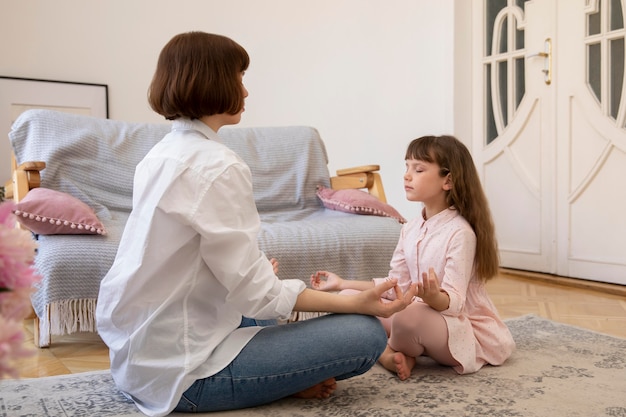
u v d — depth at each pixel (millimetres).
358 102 4148
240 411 1304
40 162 2123
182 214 1154
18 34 3799
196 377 1224
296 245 2139
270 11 4453
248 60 1312
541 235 3346
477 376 1538
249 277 1191
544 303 2654
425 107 3748
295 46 4418
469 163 1674
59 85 3898
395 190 3975
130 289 1205
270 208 2752
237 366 1242
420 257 1671
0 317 542
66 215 1943
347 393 1420
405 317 1537
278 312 1229
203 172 1174
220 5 4398
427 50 3711
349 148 4238
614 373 1546
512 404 1319
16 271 588
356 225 2322
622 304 2627
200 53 1235
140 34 4172
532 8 3330
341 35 4211
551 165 3273
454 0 3520
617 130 2969
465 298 1561
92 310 1894
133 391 1256
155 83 1270
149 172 1222
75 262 1868
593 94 3076
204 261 1217
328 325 1299
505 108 3521
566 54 3176
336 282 1731
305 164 2846
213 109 1255
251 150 2824
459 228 1612
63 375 1606
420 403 1337
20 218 1895
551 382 1476
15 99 3762
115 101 4109
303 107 4434
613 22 2988
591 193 3102
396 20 3883
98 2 4031
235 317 1280
